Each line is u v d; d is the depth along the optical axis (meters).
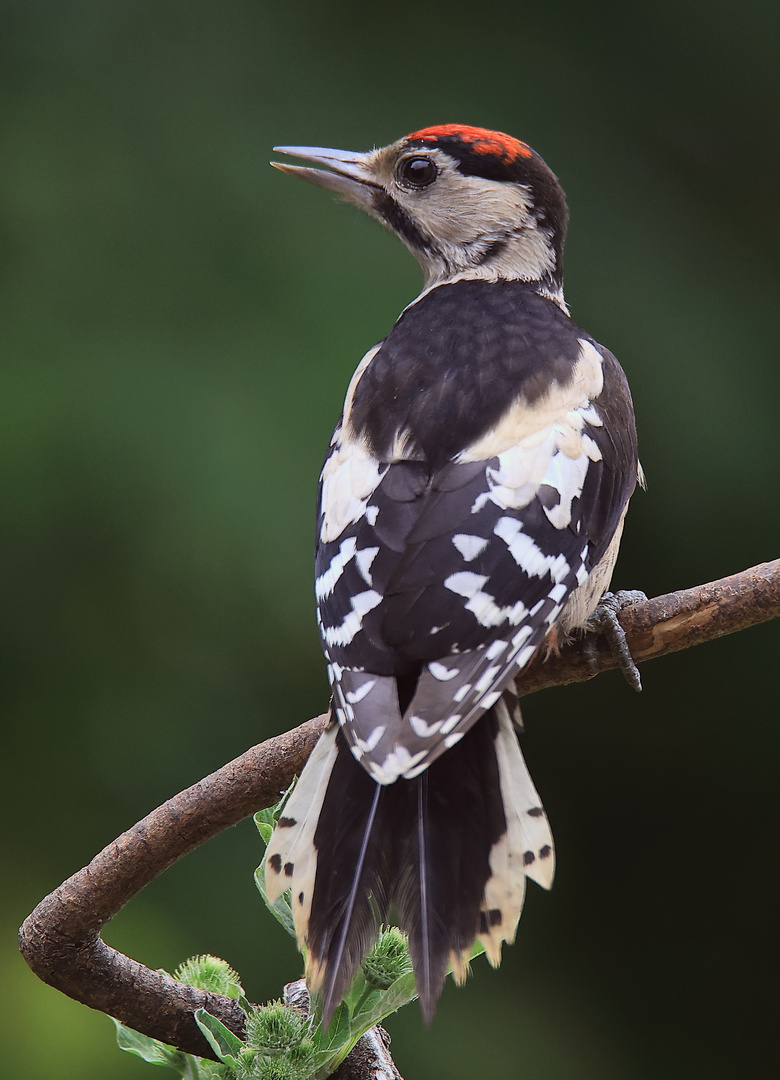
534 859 5.36
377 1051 5.84
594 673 6.57
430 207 8.59
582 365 7.06
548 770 12.44
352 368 11.12
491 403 6.59
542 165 8.51
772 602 6.34
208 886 10.72
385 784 5.42
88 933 5.84
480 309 7.52
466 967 5.21
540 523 6.16
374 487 6.20
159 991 5.87
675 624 6.45
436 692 5.36
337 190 8.85
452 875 5.34
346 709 5.33
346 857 5.39
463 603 5.68
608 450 6.79
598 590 6.72
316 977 5.21
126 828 10.53
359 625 5.64
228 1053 5.37
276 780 5.94
